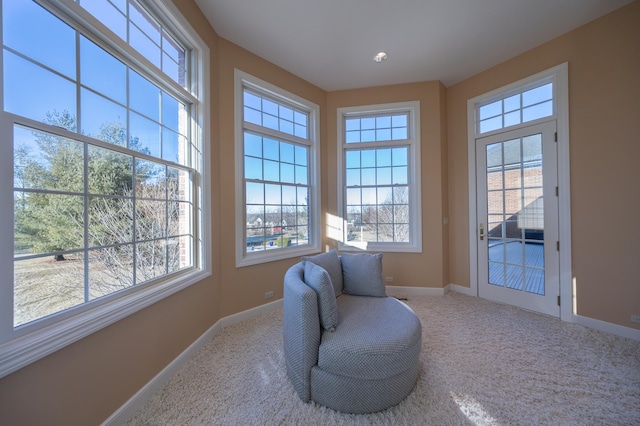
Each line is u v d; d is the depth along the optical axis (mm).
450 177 3311
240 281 2521
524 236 2668
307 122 3314
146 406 1389
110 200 1339
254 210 2719
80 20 1160
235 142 2486
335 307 1503
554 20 2197
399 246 3312
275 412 1339
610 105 2121
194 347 1910
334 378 1344
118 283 1372
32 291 991
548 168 2480
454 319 2443
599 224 2184
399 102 3256
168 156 1810
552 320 2393
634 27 2006
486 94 2949
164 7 1653
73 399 1076
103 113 1297
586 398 1404
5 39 916
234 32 2338
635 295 2018
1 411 863
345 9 2061
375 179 3430
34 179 1006
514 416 1291
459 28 2291
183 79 2008
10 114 917
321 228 3342
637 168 2006
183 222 1956
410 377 1424
